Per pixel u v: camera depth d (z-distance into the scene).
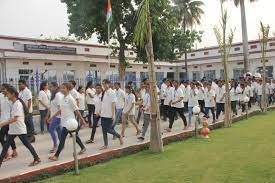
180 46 25.06
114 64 32.66
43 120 13.46
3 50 24.53
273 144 9.55
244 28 31.12
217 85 15.92
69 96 8.77
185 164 7.79
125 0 21.56
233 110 17.34
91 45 30.64
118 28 22.73
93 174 7.38
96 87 11.39
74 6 21.36
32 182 7.05
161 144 9.42
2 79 24.50
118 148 9.73
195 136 11.62
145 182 6.61
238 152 8.73
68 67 28.88
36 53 26.44
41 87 13.02
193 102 14.22
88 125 15.19
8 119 8.42
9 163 8.73
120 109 12.20
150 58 9.47
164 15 22.27
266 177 6.49
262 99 19.02
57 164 8.00
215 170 7.15
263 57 19.20
